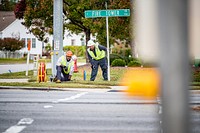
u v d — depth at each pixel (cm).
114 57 6600
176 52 204
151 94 252
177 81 209
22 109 1952
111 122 1557
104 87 3191
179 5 204
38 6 6550
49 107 2038
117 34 5934
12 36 15100
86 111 1888
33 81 3756
